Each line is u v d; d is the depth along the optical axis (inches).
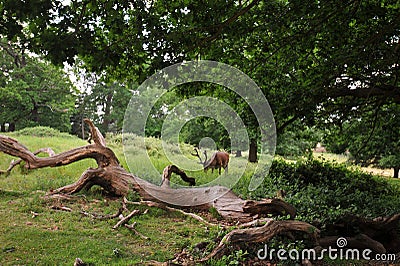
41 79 1350.9
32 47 217.0
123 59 277.3
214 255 213.3
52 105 1326.3
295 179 462.0
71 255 215.9
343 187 448.5
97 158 394.9
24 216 291.1
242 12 258.4
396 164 738.8
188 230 278.5
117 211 320.5
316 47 366.0
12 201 334.0
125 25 240.4
